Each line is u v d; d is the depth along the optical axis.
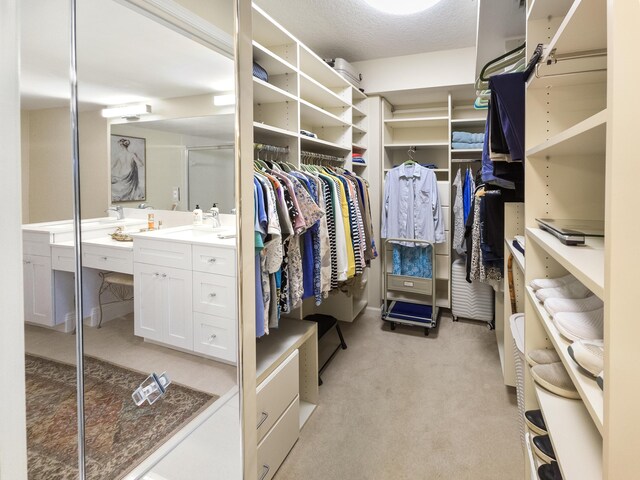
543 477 0.88
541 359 1.11
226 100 1.07
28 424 0.67
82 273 0.80
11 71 0.60
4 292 0.58
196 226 1.09
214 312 1.08
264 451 1.46
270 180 1.53
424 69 3.25
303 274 1.88
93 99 0.81
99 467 0.83
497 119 1.43
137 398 0.93
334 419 1.94
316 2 2.31
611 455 0.48
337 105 3.07
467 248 2.92
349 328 3.28
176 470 0.98
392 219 3.42
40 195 0.69
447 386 2.27
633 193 0.46
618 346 0.47
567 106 1.16
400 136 4.04
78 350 0.78
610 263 0.47
